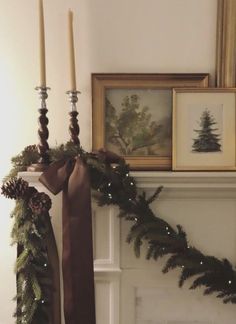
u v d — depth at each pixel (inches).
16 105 55.6
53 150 49.1
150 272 50.3
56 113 55.5
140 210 47.7
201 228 49.9
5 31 55.1
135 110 53.9
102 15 54.6
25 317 46.8
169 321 51.1
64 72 55.2
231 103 51.4
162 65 54.9
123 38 54.8
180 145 51.4
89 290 46.5
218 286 48.1
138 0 54.4
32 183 48.3
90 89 54.9
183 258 47.6
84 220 46.0
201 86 53.3
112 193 47.6
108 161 48.7
